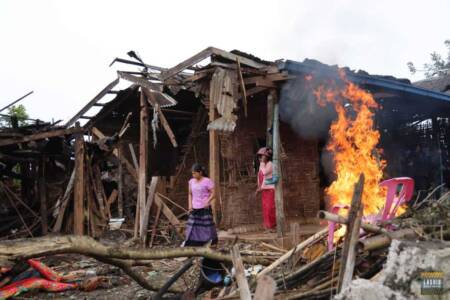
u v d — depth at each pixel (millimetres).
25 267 6312
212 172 8820
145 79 9523
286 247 7398
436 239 3654
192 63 8273
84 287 6172
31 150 11039
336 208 5180
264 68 8266
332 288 3730
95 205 11273
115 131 13234
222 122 7867
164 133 13117
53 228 10867
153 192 9648
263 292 3281
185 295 5027
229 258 4645
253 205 9797
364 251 3873
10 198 11016
